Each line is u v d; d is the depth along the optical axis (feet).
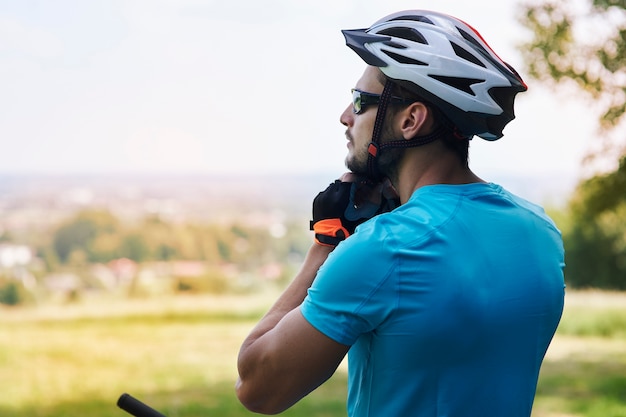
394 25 4.94
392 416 4.59
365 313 4.53
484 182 5.06
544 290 4.79
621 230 59.72
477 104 4.72
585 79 27.81
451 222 4.66
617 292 57.72
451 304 4.50
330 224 5.11
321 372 4.70
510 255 4.71
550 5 27.35
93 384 33.40
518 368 4.70
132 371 36.14
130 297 81.56
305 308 4.68
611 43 27.63
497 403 4.61
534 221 4.98
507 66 5.10
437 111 4.82
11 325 54.29
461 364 4.55
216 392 29.78
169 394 29.91
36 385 33.86
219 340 44.78
